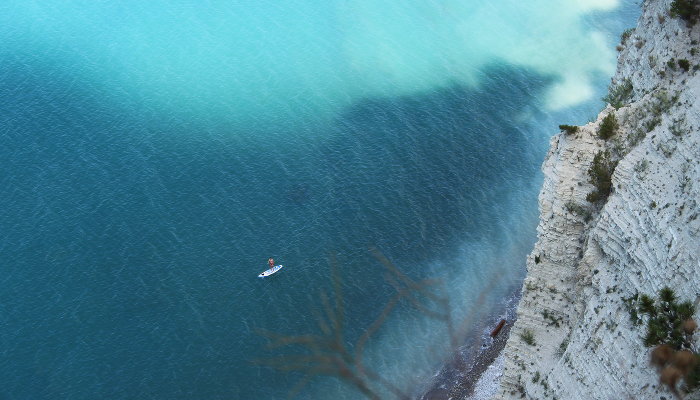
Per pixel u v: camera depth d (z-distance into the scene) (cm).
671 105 4769
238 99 11356
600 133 5075
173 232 9156
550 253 5088
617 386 4241
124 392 7475
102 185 9806
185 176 9981
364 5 13525
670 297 3966
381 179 10050
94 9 13250
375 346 7988
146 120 10925
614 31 13050
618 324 4378
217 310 8269
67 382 7544
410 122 11044
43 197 9612
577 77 12056
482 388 7462
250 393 7512
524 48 12638
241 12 13250
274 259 8838
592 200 4953
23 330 8000
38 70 11844
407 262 8956
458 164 10362
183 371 7681
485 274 8819
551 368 4944
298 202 9625
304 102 11319
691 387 3716
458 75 12006
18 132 10631
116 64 12019
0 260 8744
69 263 8744
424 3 13638
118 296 8388
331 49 12444
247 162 10238
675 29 5166
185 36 12650
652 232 4347
